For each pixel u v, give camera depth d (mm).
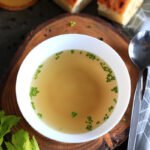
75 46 504
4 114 478
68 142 460
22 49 508
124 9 526
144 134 499
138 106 487
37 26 533
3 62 544
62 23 519
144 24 552
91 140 476
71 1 541
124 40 516
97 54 502
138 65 506
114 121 466
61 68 509
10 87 498
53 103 496
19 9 561
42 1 565
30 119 469
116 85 490
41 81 502
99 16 565
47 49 496
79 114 491
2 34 557
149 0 559
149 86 501
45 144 481
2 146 477
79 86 503
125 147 503
